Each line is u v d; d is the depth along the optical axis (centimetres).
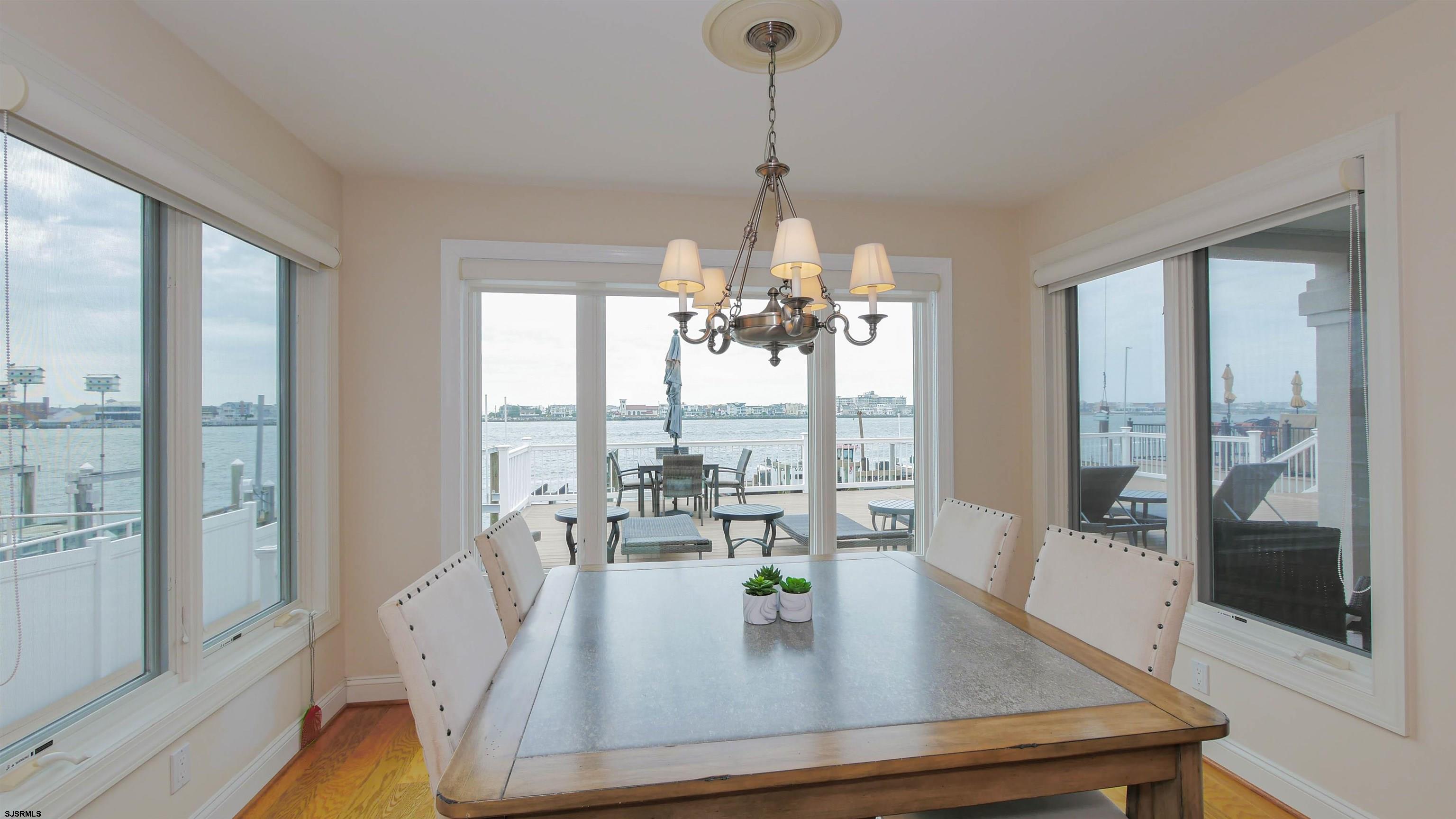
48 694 143
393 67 192
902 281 318
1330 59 183
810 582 203
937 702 118
